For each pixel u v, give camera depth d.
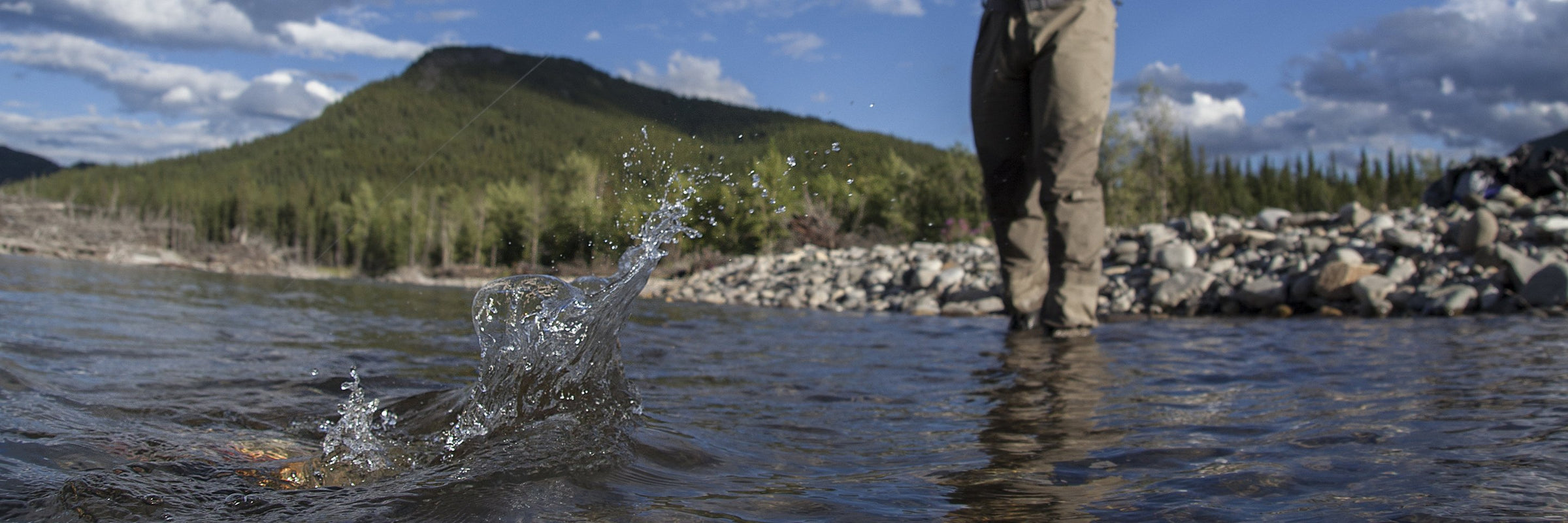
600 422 1.90
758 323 6.29
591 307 2.15
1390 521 1.13
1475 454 1.51
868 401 2.59
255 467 1.52
